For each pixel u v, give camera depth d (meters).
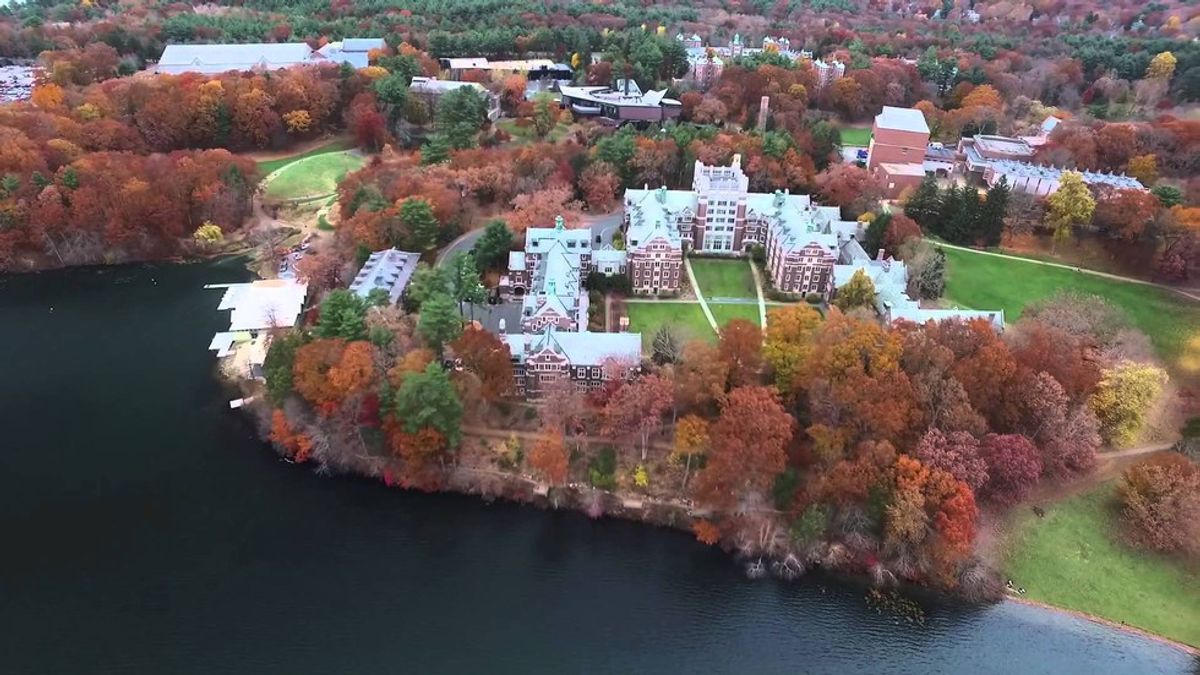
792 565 148.25
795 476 153.62
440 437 158.00
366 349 162.88
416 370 160.62
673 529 157.50
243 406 186.62
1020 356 168.25
